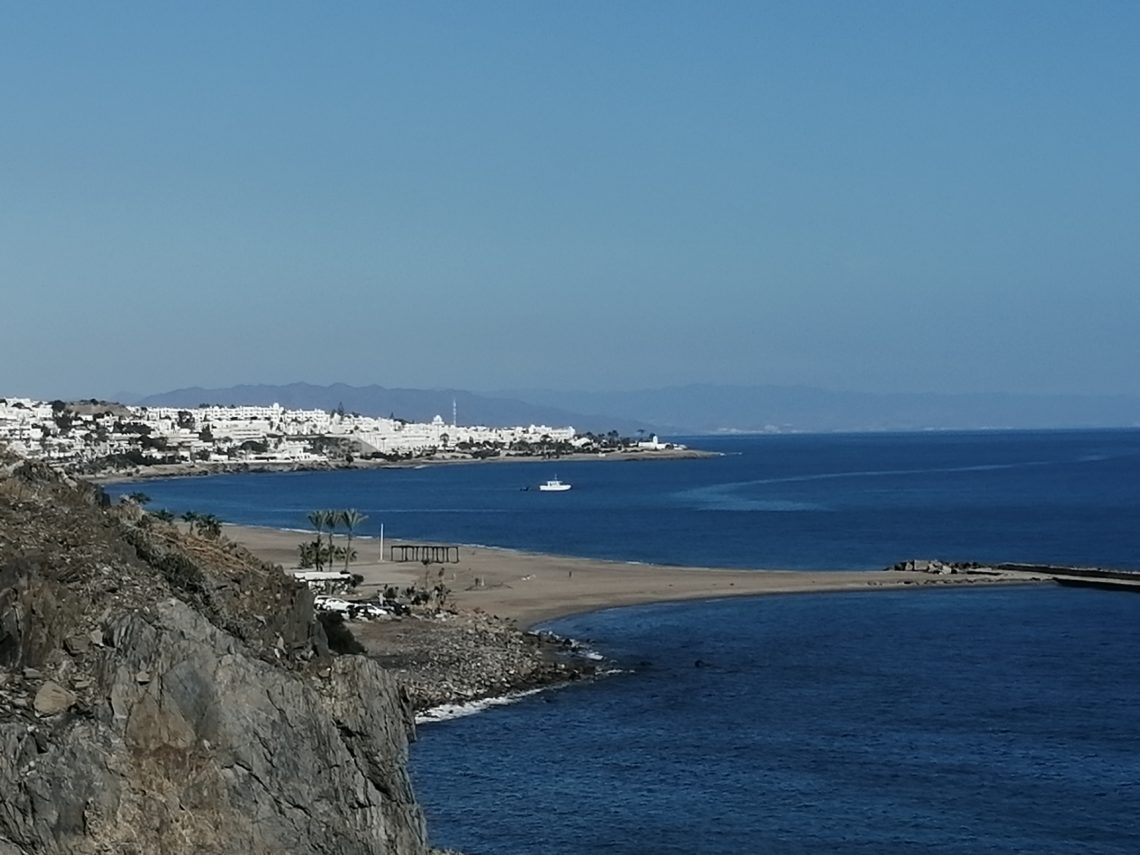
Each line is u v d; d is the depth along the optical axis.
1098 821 54.84
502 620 107.81
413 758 63.78
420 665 83.44
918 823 54.50
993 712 75.50
